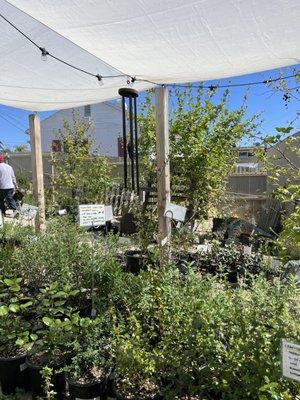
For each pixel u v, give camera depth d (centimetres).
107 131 1845
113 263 264
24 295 271
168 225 318
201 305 175
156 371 167
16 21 237
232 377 143
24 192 724
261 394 130
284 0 182
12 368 202
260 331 143
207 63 281
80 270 277
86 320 199
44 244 302
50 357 196
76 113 1398
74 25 220
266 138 203
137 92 356
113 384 175
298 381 122
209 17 205
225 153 510
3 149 1109
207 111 520
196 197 500
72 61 301
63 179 661
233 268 341
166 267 241
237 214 604
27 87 369
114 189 650
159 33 228
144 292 214
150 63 284
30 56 294
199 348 153
